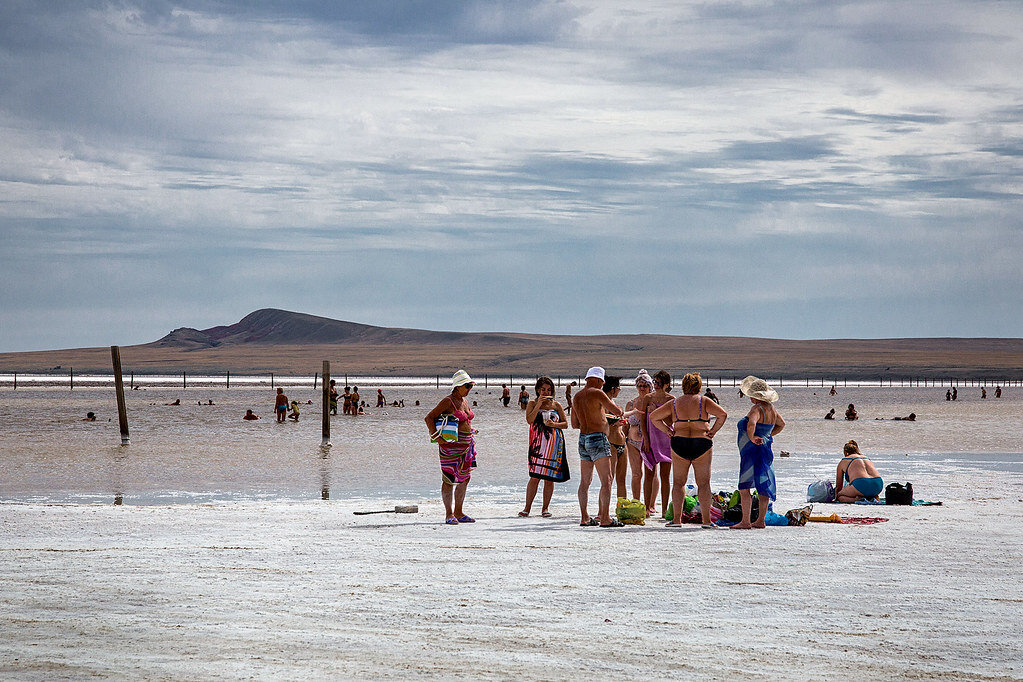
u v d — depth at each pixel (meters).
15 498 18.08
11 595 7.98
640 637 6.71
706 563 9.52
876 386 168.62
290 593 8.07
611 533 11.71
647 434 13.65
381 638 6.65
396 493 18.86
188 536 11.43
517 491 19.12
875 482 15.56
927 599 7.92
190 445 31.53
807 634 6.83
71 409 59.38
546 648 6.43
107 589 8.23
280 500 17.56
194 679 5.67
